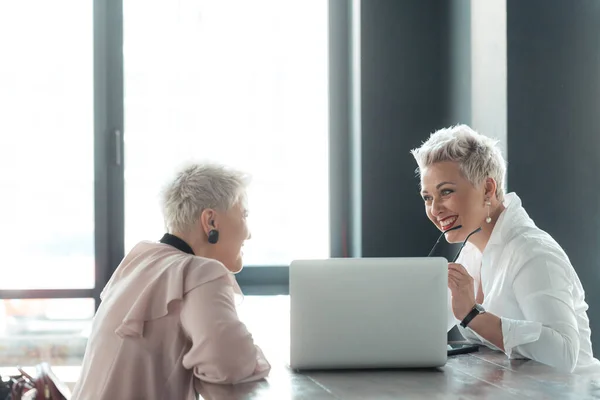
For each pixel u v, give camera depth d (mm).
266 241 3969
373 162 3816
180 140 3881
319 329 1732
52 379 2684
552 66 3148
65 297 3773
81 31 3805
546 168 3141
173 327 1754
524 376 1714
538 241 2123
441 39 3857
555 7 3152
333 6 4000
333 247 4008
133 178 3848
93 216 3818
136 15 3838
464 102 3600
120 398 1738
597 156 3168
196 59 3885
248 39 3924
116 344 1770
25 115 3775
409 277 1739
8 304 3742
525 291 2047
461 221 2227
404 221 3836
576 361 2021
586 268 3150
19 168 3773
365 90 3812
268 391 1580
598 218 3162
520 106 3133
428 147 2289
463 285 1961
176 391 1733
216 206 1891
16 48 3764
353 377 1709
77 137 3809
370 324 1736
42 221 3787
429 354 1752
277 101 3961
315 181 4004
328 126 4008
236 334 1662
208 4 3889
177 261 1802
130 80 3840
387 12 3832
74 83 3805
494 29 3248
